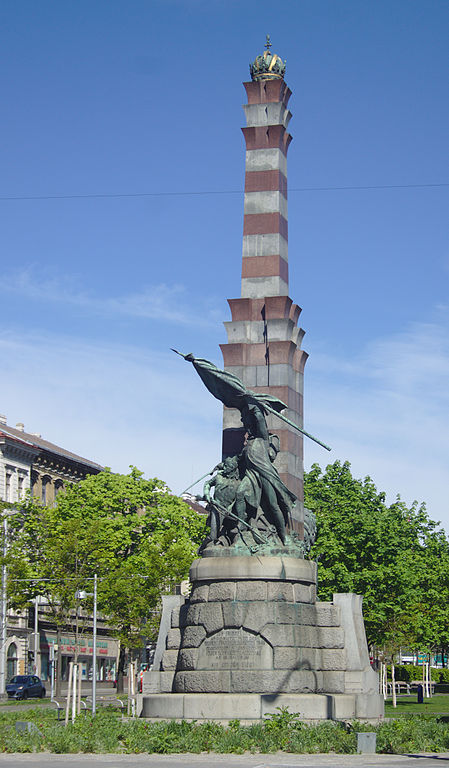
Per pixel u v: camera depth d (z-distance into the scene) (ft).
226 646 117.91
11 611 291.38
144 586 216.95
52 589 223.30
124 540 253.65
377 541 222.07
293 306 138.92
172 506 265.54
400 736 103.55
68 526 228.84
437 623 277.64
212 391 130.00
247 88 145.18
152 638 221.05
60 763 84.74
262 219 140.97
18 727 107.86
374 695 120.78
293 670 116.98
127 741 99.19
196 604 121.29
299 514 132.67
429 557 286.66
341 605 124.77
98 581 221.25
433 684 375.66
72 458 349.82
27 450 314.76
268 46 147.54
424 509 296.51
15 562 234.99
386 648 247.91
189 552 246.47
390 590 222.07
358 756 94.02
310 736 100.53
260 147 143.23
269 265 139.33
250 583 119.65
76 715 126.31
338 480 245.04
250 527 124.06
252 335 137.08
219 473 127.85
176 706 115.03
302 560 123.24
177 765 82.64
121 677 259.80
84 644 339.98
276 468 131.03
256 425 128.06
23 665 296.51
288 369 135.23
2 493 301.02
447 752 99.50
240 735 100.48
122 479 263.70
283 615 118.62
